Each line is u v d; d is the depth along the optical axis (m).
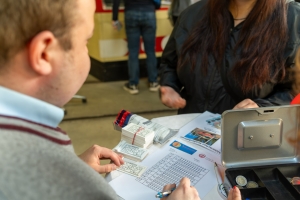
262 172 0.86
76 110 2.83
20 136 0.36
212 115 1.23
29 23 0.37
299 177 0.85
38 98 0.43
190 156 0.96
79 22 0.41
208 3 1.27
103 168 0.86
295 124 0.86
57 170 0.38
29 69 0.40
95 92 3.29
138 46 3.15
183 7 2.72
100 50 3.50
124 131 1.02
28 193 0.35
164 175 0.87
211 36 1.25
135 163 0.92
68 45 0.41
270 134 0.85
